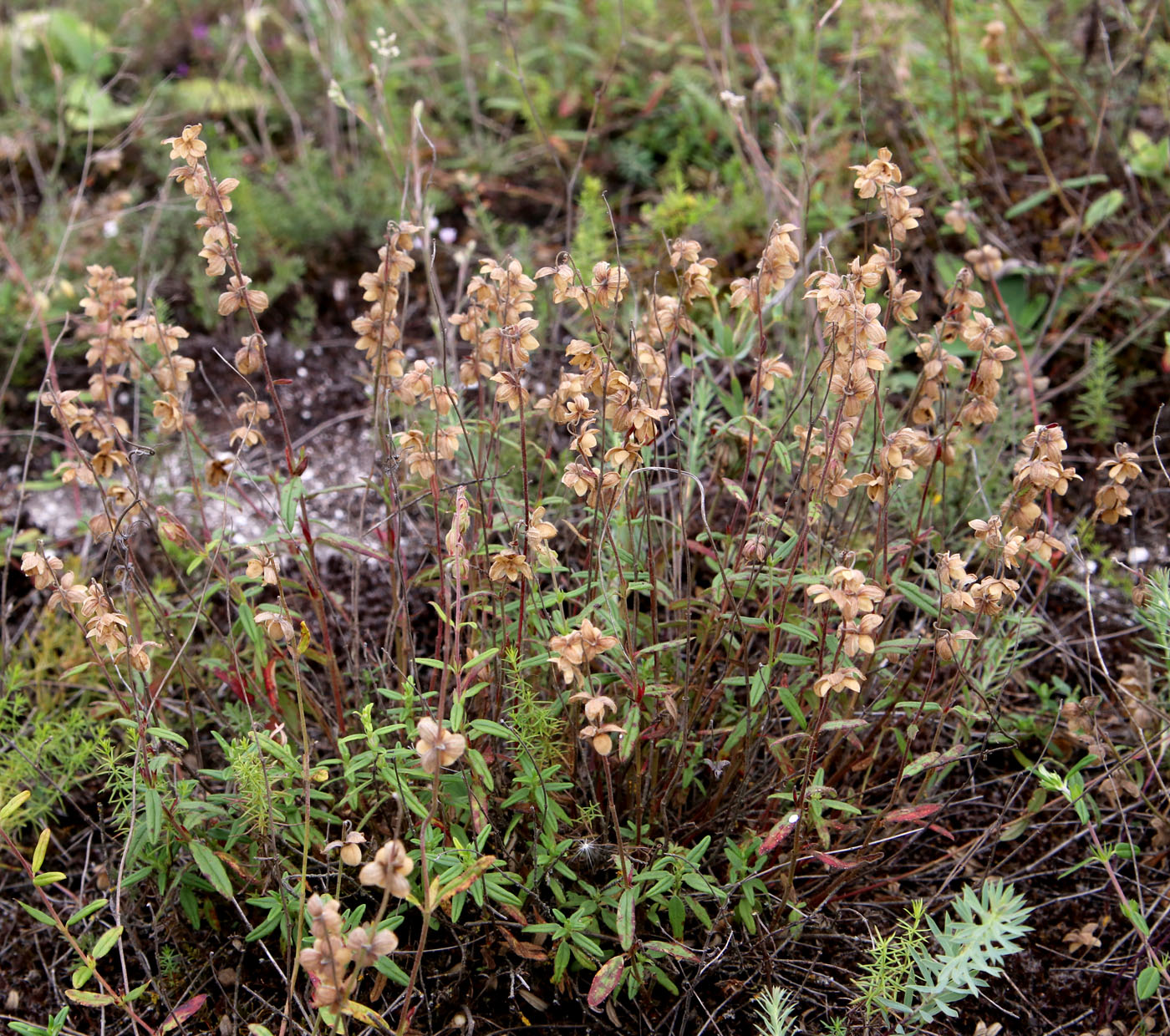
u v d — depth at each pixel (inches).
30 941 18.6
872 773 19.3
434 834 15.7
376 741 15.4
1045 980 18.1
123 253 28.8
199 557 17.7
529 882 16.1
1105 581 22.9
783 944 16.8
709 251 27.4
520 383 15.7
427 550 20.3
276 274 28.4
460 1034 16.9
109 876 18.5
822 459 17.2
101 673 20.9
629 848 16.2
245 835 16.8
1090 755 17.3
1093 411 24.6
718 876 18.2
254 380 27.3
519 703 16.5
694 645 19.7
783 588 18.6
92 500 24.8
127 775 16.8
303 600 22.1
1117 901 18.9
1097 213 26.0
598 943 17.1
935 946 17.8
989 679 18.6
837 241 27.0
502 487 19.5
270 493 24.3
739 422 19.9
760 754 19.4
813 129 26.8
